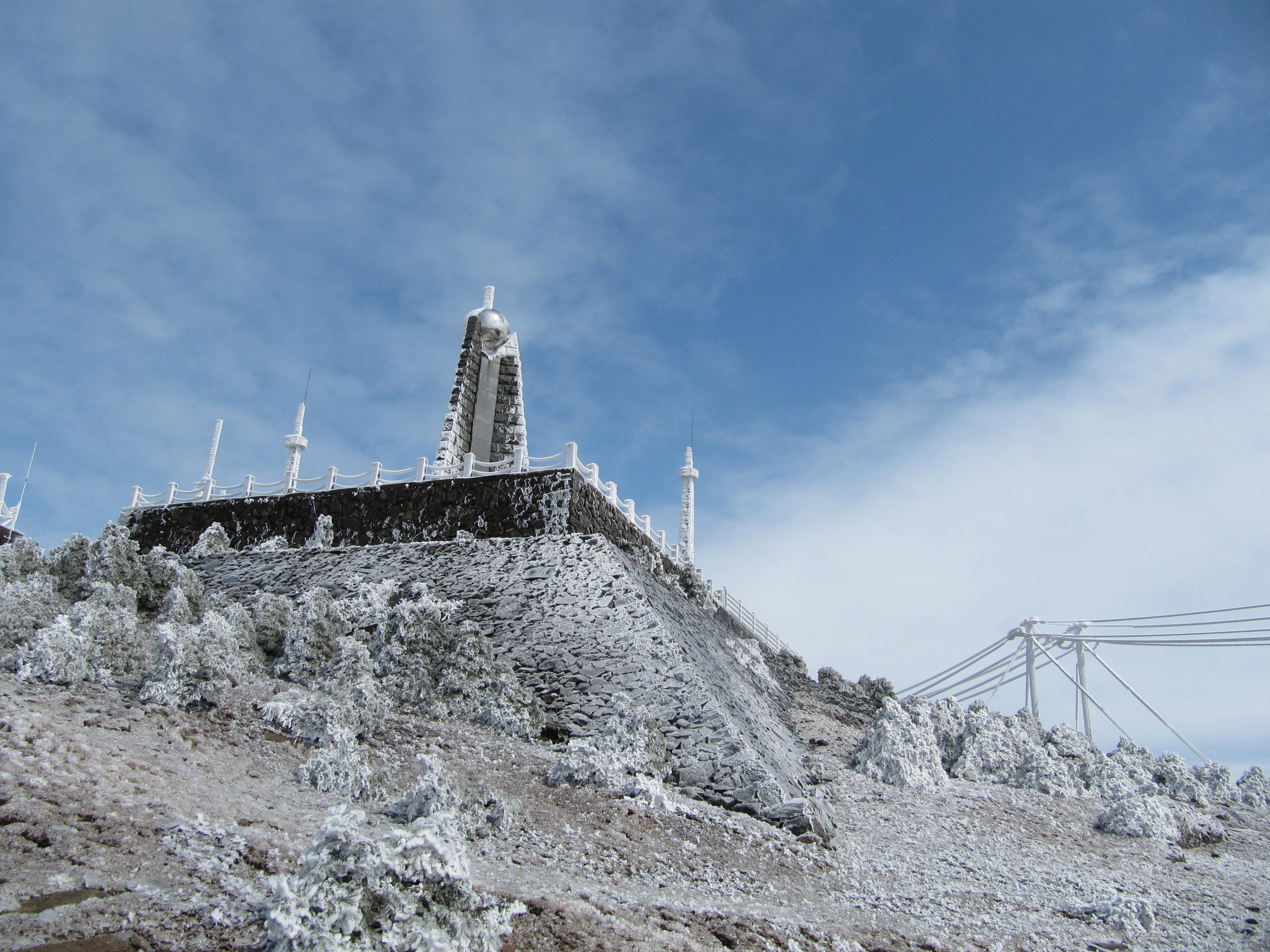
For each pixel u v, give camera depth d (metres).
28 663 20.02
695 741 24.72
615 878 16.69
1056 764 33.34
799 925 15.60
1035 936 17.88
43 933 10.14
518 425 46.66
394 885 11.48
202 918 11.12
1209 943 18.86
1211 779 41.84
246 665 24.80
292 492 39.09
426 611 28.05
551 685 27.09
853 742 35.59
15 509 44.50
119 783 14.64
